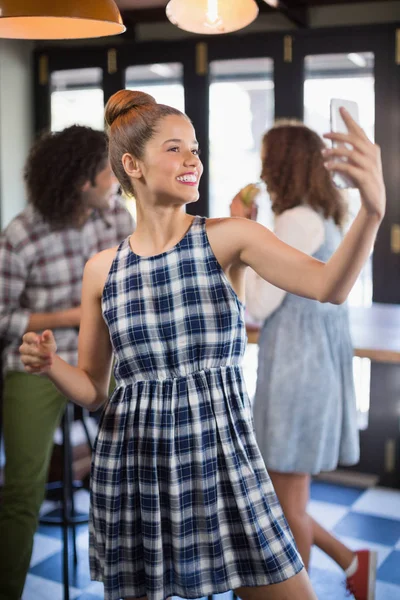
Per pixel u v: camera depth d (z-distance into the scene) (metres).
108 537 1.48
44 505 3.51
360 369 4.02
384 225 3.85
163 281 1.43
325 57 3.89
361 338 2.79
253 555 1.42
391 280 3.87
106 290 1.49
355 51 3.81
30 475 2.34
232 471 1.41
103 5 1.81
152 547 1.43
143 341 1.44
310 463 2.22
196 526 1.43
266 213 2.43
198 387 1.42
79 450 3.92
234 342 1.45
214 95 4.19
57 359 1.54
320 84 3.95
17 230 2.37
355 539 3.19
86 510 3.46
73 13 1.76
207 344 1.42
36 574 2.87
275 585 1.44
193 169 1.40
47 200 2.36
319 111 3.96
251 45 4.03
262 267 1.39
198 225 1.45
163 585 1.45
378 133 3.80
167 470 1.41
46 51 4.55
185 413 1.42
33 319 2.36
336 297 1.30
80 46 4.46
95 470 1.51
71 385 1.56
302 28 3.92
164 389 1.43
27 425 2.34
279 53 3.97
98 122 4.52
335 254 1.29
